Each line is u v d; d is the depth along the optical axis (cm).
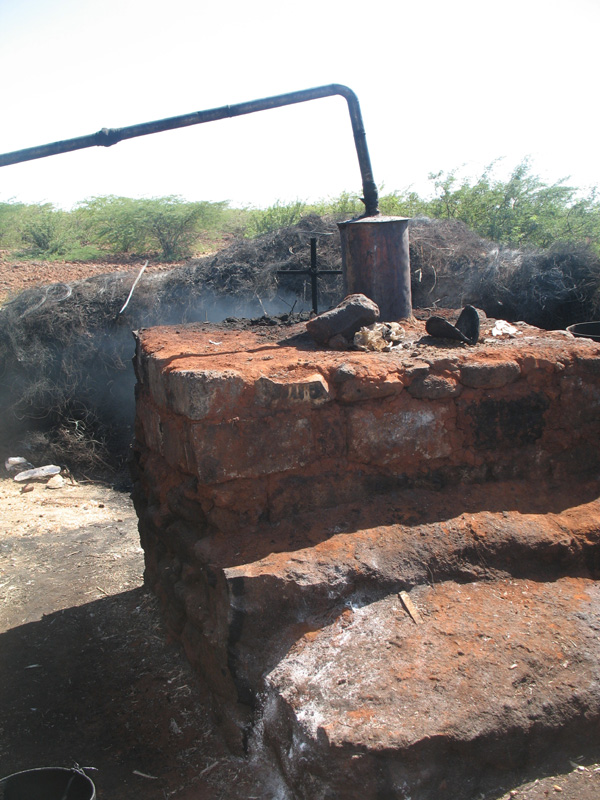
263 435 314
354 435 329
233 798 275
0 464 797
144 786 289
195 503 332
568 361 355
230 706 303
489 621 288
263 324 503
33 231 1823
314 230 932
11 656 406
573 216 1267
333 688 259
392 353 369
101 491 740
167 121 447
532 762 255
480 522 326
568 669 267
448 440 344
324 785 238
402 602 294
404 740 236
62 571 526
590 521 334
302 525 321
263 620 288
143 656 392
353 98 460
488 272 839
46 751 318
